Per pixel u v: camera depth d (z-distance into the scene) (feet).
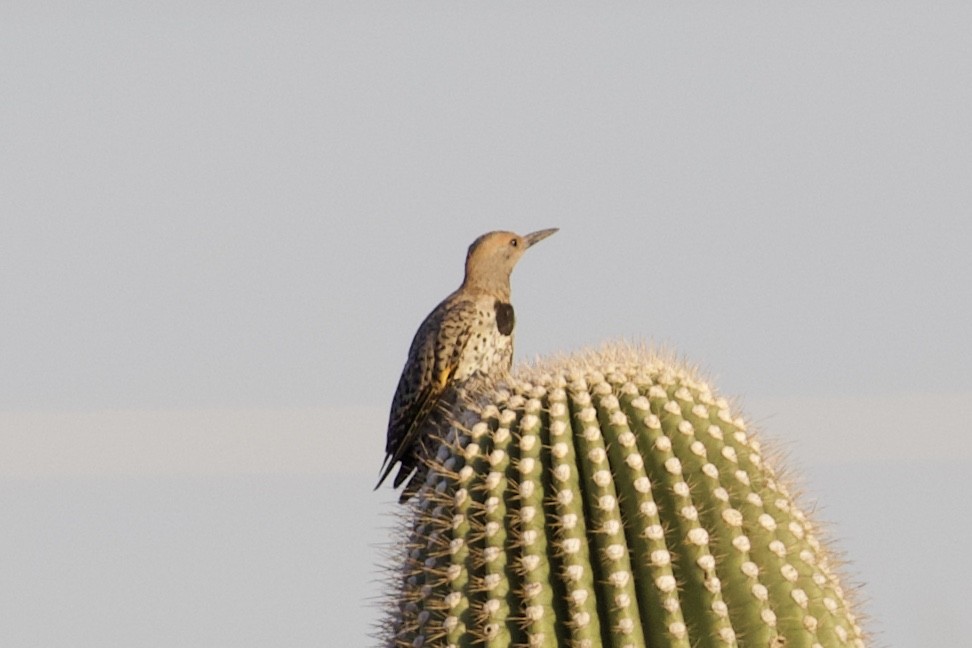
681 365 42.14
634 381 40.47
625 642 37.09
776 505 39.52
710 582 37.70
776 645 37.70
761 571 38.42
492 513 38.86
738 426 40.70
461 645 38.19
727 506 38.68
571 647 37.40
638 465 38.70
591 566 38.11
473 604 38.40
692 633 37.68
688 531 38.14
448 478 40.14
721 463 39.47
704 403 40.55
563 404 39.73
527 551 38.11
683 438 39.42
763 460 41.09
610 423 39.37
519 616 38.04
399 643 40.32
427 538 40.29
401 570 41.60
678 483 38.60
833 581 39.99
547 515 38.60
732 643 37.40
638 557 38.04
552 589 37.96
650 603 37.70
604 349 42.01
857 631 39.65
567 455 38.96
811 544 40.01
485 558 38.47
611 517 38.04
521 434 39.81
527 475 38.99
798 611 38.14
